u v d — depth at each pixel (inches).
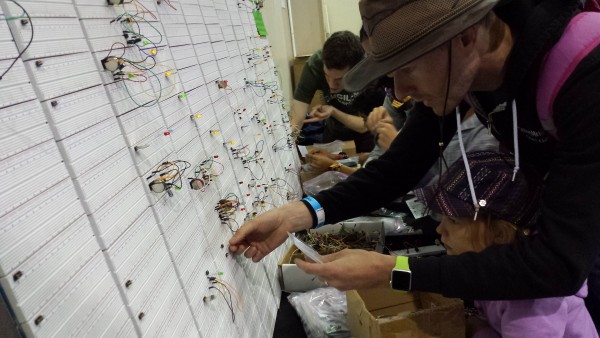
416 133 41.8
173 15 35.4
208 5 46.6
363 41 28.0
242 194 41.9
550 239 23.9
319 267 31.6
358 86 27.6
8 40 16.4
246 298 35.7
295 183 69.9
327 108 92.8
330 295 43.7
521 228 31.8
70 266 17.4
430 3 22.2
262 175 51.6
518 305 32.4
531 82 25.7
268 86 69.1
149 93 27.5
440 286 27.3
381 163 43.1
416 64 25.3
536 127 28.0
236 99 49.0
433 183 42.3
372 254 30.9
